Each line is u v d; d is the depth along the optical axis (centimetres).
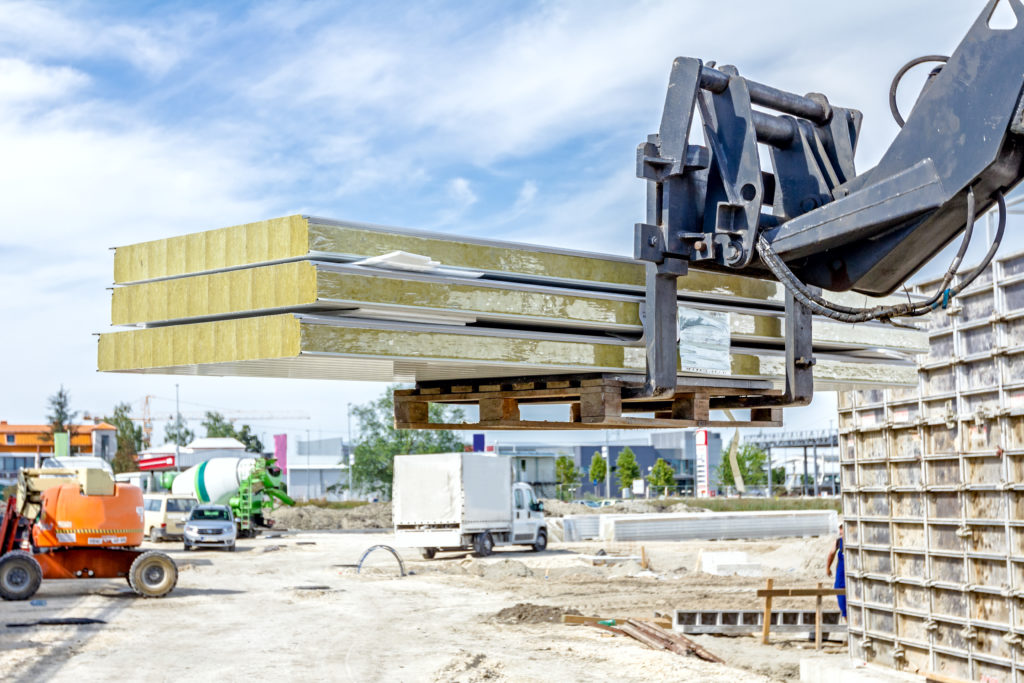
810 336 695
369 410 7112
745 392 712
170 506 4353
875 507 1127
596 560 3122
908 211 518
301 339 518
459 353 571
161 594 2166
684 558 3300
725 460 10875
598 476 11425
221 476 4772
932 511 1034
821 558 2903
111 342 601
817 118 601
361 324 539
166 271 581
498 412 703
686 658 1377
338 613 1928
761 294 686
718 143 571
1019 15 492
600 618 1770
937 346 1034
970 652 973
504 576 2638
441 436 7044
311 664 1383
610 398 637
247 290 546
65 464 4322
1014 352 930
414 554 3503
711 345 655
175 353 570
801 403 692
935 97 519
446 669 1306
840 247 569
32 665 1361
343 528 5741
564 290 609
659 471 10756
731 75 580
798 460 11775
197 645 1545
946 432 1020
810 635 1598
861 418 1151
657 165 570
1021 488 909
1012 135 496
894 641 1081
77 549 2147
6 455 11450
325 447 13588
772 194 594
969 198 504
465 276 584
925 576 1035
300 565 3055
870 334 753
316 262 525
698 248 568
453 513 3180
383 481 6988
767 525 4456
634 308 638
